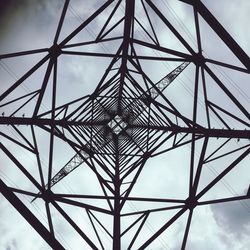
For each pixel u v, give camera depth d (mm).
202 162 11469
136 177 12359
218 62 10914
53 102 11188
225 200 10641
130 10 11250
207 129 11914
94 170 12555
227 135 11828
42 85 11148
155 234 10234
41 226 7781
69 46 10789
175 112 12383
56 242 7789
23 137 11766
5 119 11477
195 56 11211
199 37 11195
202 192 10758
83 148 12727
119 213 11086
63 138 12172
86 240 10148
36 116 11656
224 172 10781
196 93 11695
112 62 13148
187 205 10750
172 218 10578
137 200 11172
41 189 10547
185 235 10461
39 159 11633
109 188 12344
